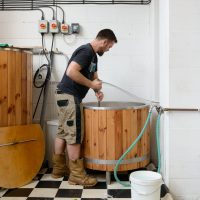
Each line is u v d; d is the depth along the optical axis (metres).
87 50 2.39
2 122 2.47
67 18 3.04
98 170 2.69
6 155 2.42
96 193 2.29
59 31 3.04
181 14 2.19
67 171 2.72
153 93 2.90
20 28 3.06
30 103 2.72
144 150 2.59
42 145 2.71
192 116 2.25
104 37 2.42
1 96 2.46
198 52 2.21
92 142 2.50
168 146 2.29
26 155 2.55
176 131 2.26
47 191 2.34
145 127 2.45
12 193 2.30
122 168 2.48
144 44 3.06
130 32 3.05
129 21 3.05
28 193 2.29
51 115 3.11
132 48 3.06
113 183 2.50
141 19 3.05
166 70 2.30
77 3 3.03
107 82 3.09
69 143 2.45
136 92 3.10
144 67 3.08
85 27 3.05
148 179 2.04
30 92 2.72
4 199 2.18
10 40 3.06
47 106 3.10
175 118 2.26
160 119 2.60
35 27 3.06
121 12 3.04
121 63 3.08
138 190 2.02
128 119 2.46
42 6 3.04
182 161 2.28
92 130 2.49
